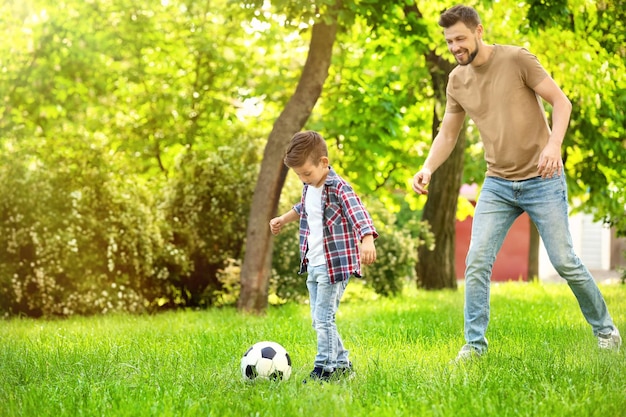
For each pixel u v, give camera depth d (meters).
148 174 16.23
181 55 16.53
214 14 16.17
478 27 6.08
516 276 33.50
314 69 11.98
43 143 13.86
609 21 14.13
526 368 5.23
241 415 4.20
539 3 12.83
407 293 15.81
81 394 4.67
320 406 4.23
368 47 16.41
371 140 16.70
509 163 6.13
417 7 15.69
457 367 5.34
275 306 13.99
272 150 11.88
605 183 18.83
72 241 12.49
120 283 13.12
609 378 4.88
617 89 14.85
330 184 5.29
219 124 16.25
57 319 12.16
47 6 15.91
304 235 5.44
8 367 5.79
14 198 12.49
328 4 11.12
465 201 22.53
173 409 4.25
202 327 8.83
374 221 15.46
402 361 5.82
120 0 15.80
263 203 11.87
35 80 15.91
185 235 14.07
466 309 6.21
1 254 12.50
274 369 5.20
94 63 16.11
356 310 11.71
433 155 6.55
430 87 17.39
